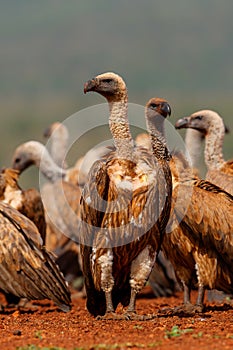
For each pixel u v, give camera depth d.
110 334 11.23
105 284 12.27
